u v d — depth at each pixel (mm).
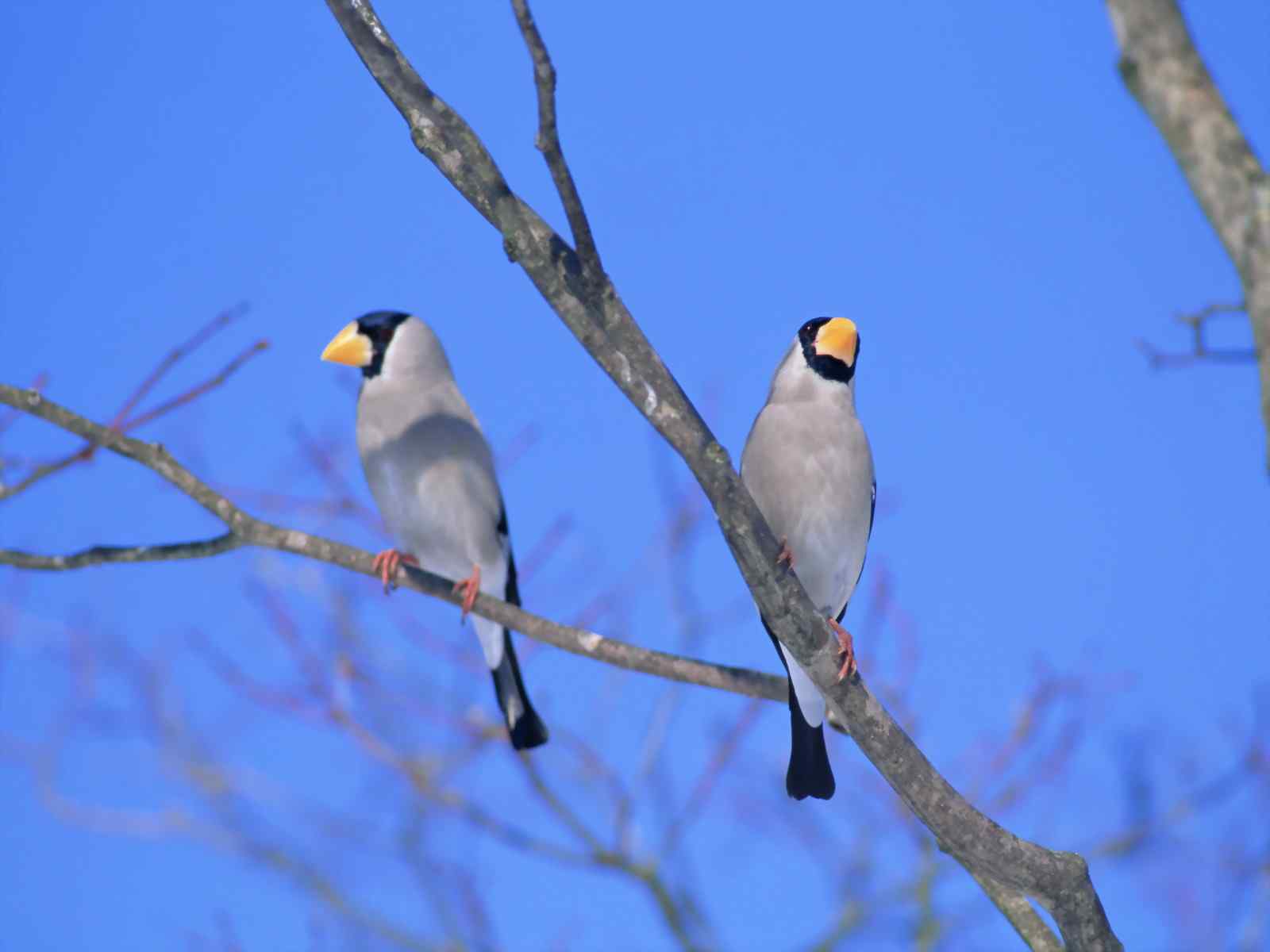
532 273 7430
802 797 11242
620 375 7418
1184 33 4273
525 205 7488
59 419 8430
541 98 6758
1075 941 8055
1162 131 4254
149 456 8734
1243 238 4062
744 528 7715
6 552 9102
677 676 9297
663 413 7477
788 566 8180
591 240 7148
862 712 8047
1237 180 4090
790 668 11320
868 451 11867
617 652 9367
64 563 9078
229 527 8945
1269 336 3975
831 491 11633
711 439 7531
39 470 8594
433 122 7520
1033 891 7949
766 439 11742
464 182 7465
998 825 7953
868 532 12094
